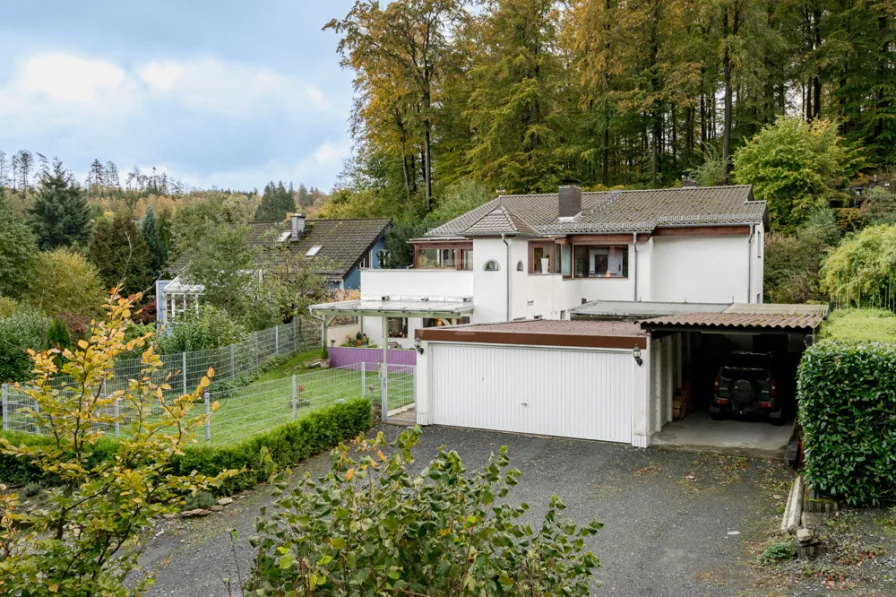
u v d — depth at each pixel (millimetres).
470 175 42344
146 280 47844
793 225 32625
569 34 40469
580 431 15211
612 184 43281
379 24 39031
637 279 26406
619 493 11453
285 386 20828
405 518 4203
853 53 36562
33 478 13789
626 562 8625
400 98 41625
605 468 12953
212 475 12219
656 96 37125
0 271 32156
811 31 40094
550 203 31281
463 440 15406
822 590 7223
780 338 20250
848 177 35625
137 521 4848
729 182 36781
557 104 40406
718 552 8789
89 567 4617
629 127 40719
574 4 40000
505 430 16078
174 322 24375
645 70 38281
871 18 37312
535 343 15500
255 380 22453
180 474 12094
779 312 17141
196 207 58500
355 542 4145
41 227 55219
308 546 4195
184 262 36375
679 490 11492
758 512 10227
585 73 38750
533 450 14391
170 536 10453
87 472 5023
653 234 26828
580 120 41938
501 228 23266
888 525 8727
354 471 4609
